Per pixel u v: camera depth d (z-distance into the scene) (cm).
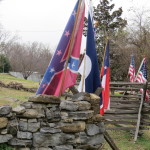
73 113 415
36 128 384
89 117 431
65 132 405
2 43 2986
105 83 748
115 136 914
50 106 400
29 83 2011
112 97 990
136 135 878
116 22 2878
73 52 489
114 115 971
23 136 376
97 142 446
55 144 394
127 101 972
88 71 499
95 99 451
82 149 422
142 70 1191
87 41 507
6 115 368
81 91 493
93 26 514
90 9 514
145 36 2345
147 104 952
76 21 482
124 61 2466
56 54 480
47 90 472
